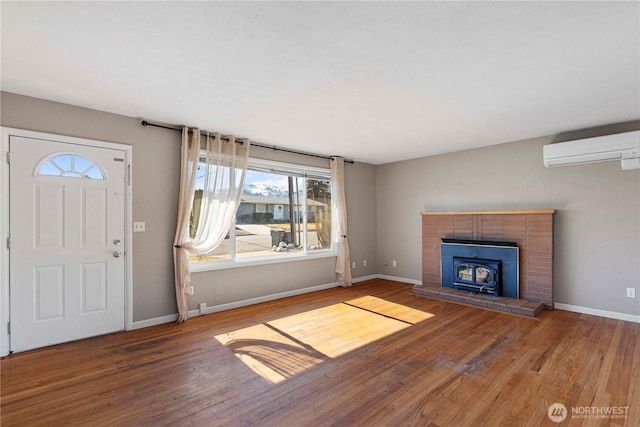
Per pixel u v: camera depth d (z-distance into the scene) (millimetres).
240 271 4375
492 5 1650
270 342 3105
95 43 2018
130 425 1881
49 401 2121
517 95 2873
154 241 3619
